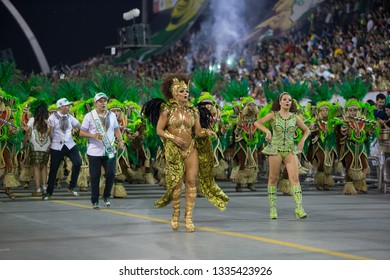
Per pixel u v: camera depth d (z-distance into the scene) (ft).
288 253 30.17
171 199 37.22
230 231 36.76
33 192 56.70
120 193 55.42
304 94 61.57
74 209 47.50
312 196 56.08
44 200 53.93
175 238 34.45
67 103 54.24
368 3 115.03
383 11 109.70
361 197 55.21
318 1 126.62
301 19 129.90
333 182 61.82
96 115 47.52
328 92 62.03
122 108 56.70
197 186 55.88
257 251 30.68
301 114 60.44
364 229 37.35
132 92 65.82
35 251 31.04
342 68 98.32
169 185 36.52
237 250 30.96
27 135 56.24
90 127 47.62
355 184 58.54
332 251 30.60
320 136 61.05
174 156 36.40
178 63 150.92
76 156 55.47
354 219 41.57
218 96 78.18
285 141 41.86
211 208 47.78
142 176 70.23
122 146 49.14
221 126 58.65
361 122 57.00
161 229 37.58
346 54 104.42
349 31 111.86
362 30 111.24
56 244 32.83
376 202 51.29
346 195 56.95
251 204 50.47
